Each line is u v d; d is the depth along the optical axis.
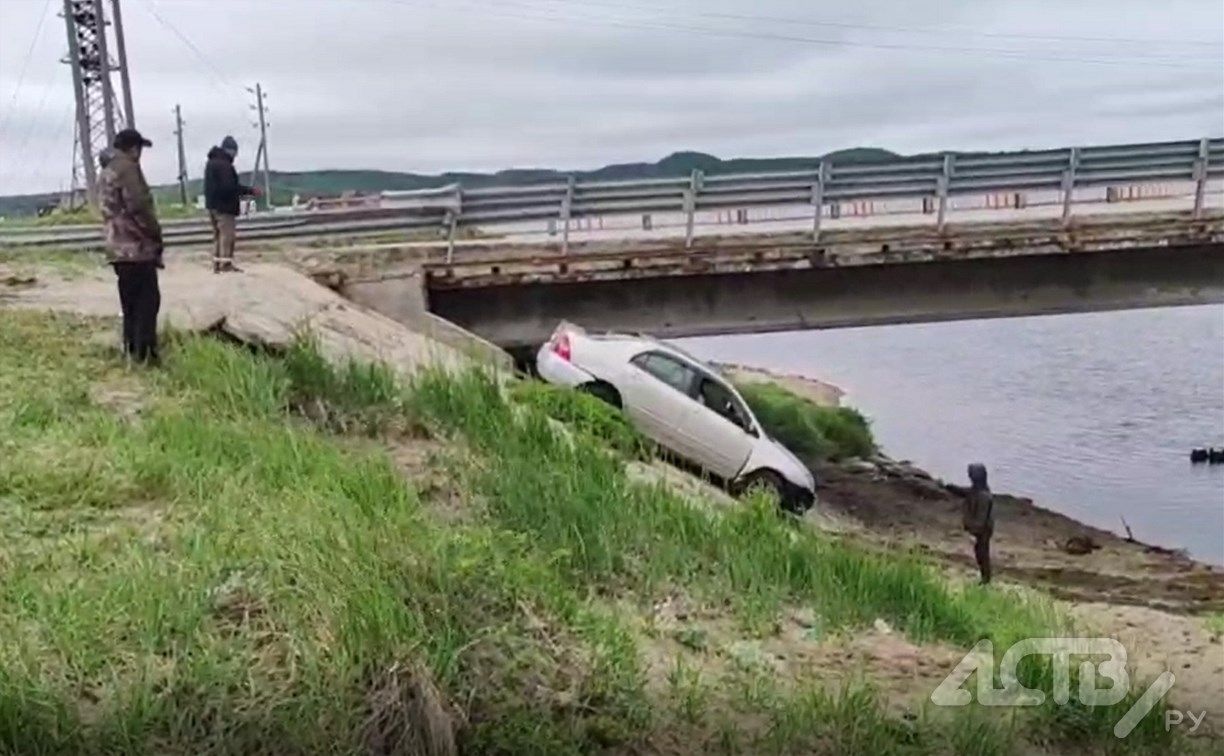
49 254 22.03
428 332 19.78
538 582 7.70
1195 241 23.66
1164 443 37.06
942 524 22.48
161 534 7.54
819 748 6.75
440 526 8.57
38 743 5.41
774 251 22.86
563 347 17.28
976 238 23.33
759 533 10.57
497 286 22.53
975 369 63.25
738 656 7.97
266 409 11.03
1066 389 52.72
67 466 8.57
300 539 7.25
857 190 23.27
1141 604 15.88
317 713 5.73
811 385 50.81
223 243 19.97
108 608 6.36
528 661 6.70
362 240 23.59
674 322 23.22
